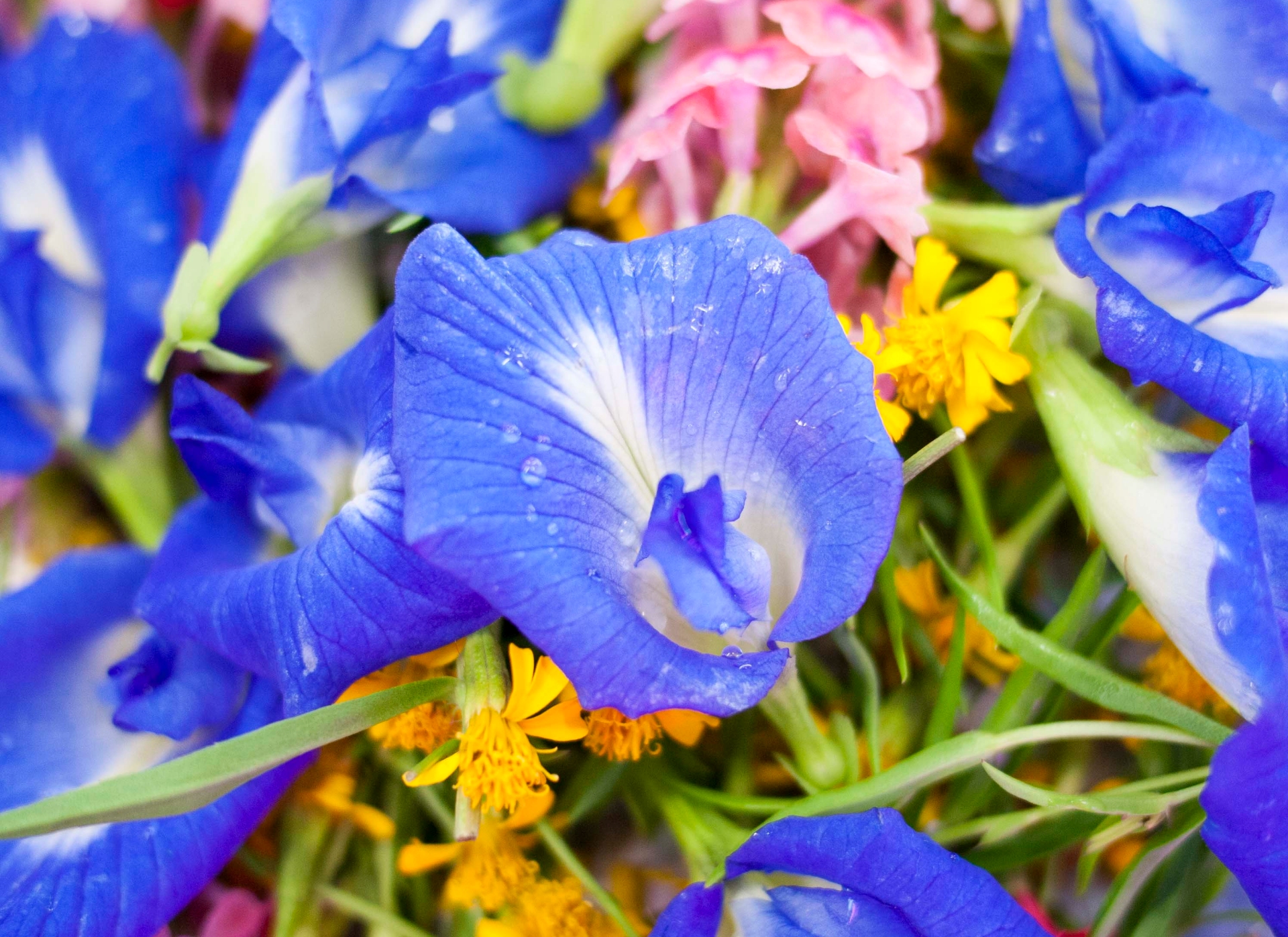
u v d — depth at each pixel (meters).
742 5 0.17
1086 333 0.17
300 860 0.17
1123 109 0.17
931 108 0.18
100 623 0.18
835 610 0.14
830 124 0.17
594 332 0.15
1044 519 0.18
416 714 0.16
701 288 0.15
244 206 0.17
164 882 0.16
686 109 0.17
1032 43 0.17
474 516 0.14
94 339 0.18
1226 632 0.15
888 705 0.18
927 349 0.17
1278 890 0.15
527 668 0.16
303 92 0.17
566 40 0.18
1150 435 0.17
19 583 0.18
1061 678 0.16
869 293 0.18
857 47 0.17
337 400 0.16
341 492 0.17
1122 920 0.18
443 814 0.17
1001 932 0.15
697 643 0.15
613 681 0.14
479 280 0.15
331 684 0.15
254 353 0.18
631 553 0.15
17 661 0.17
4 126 0.19
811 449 0.15
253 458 0.16
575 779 0.17
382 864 0.18
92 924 0.16
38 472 0.18
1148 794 0.16
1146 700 0.16
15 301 0.17
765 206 0.18
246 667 0.16
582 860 0.18
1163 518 0.16
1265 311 0.17
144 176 0.18
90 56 0.18
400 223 0.17
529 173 0.18
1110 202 0.17
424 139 0.18
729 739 0.17
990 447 0.18
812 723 0.16
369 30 0.18
